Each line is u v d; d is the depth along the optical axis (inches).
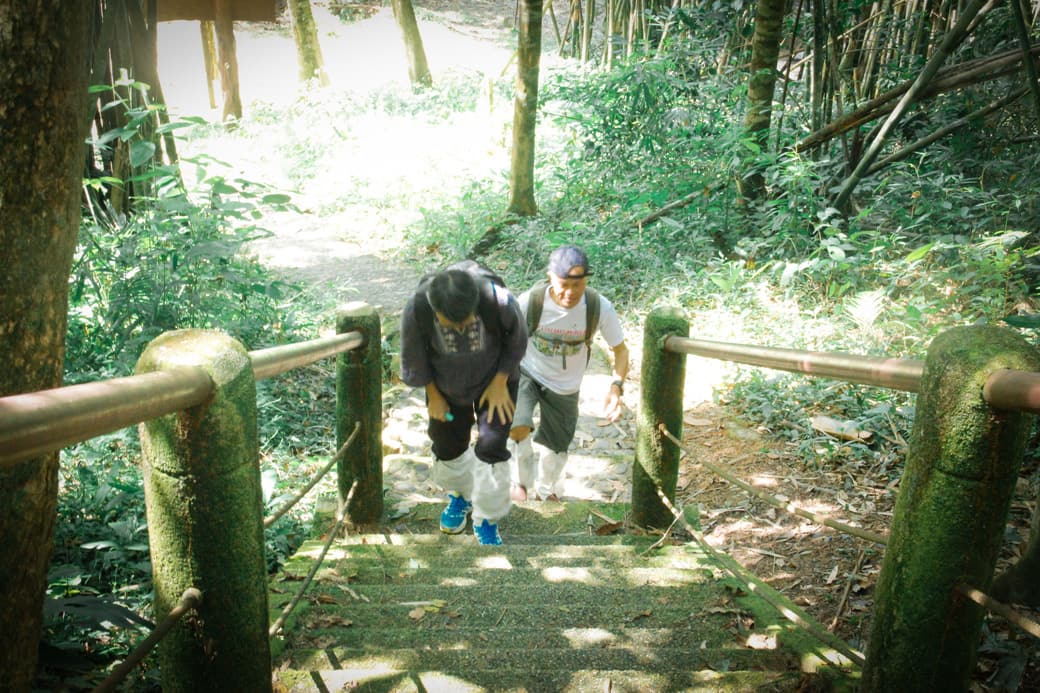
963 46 374.0
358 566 142.3
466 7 1138.0
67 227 76.2
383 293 377.4
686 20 464.1
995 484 60.1
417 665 105.7
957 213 300.4
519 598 128.5
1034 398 52.4
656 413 151.7
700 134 379.6
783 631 115.6
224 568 70.4
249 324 250.8
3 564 73.3
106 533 146.6
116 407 53.3
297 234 477.7
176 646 71.8
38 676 102.2
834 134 321.7
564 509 180.9
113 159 289.3
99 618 96.3
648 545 153.7
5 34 68.6
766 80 331.3
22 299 72.9
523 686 98.4
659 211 358.0
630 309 304.5
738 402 228.2
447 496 196.7
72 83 73.4
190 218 242.7
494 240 401.1
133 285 226.5
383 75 877.8
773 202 313.7
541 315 163.2
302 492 113.9
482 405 147.3
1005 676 104.4
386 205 503.2
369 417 159.5
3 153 70.4
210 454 66.7
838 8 377.1
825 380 226.5
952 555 62.1
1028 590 120.0
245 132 686.5
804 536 163.5
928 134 361.4
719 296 287.7
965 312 254.5
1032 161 329.4
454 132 603.5
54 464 77.4
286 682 98.7
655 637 115.5
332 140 634.8
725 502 180.4
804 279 296.4
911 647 65.7
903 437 197.5
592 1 701.9
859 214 305.4
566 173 430.3
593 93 411.5
